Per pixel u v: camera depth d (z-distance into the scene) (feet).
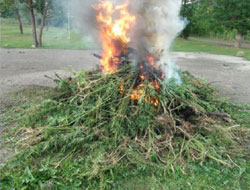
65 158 9.15
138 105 10.75
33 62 29.91
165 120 10.21
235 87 20.61
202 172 8.71
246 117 13.74
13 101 15.29
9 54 35.91
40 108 12.31
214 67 30.09
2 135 11.16
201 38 77.97
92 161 8.69
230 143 10.23
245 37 70.08
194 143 9.73
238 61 35.50
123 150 9.26
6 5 46.11
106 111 10.81
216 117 11.87
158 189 7.95
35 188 7.77
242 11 52.39
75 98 12.21
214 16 56.44
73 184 7.92
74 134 9.76
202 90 14.46
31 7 44.52
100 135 9.99
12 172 8.42
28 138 10.32
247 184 8.31
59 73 23.93
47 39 57.62
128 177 8.40
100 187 7.81
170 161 8.98
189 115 11.30
